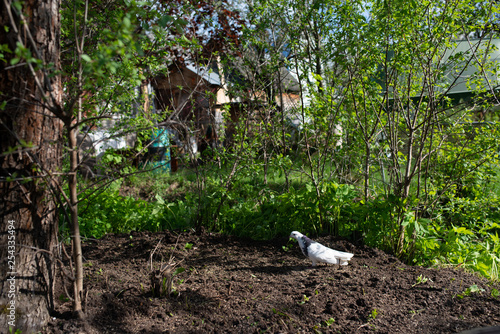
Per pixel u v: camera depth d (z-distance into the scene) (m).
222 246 4.95
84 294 3.12
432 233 5.03
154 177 8.09
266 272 4.12
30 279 2.70
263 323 2.98
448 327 2.97
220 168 5.70
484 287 3.72
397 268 4.21
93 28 3.69
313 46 5.96
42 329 2.74
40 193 2.75
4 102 2.23
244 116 5.84
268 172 6.41
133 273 4.02
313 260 4.18
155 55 4.26
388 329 2.94
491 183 6.18
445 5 4.26
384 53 4.72
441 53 5.14
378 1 4.25
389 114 4.93
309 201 5.19
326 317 3.11
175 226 5.61
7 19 2.40
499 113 5.60
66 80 3.39
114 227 5.50
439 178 5.61
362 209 4.78
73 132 2.57
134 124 4.24
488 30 4.59
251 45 6.02
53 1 2.67
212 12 5.29
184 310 3.20
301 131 5.66
